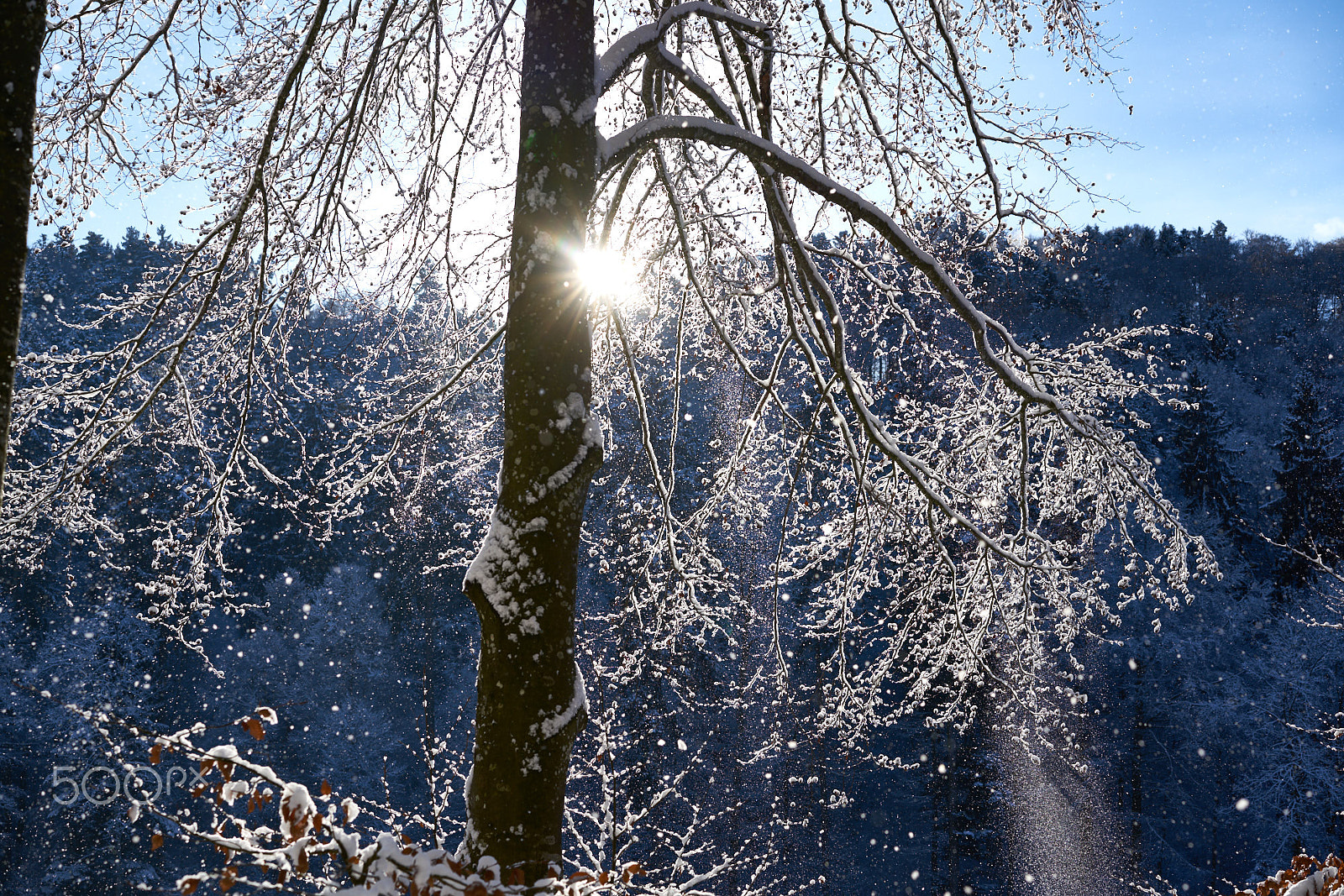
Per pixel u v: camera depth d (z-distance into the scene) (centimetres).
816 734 746
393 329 695
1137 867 2172
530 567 376
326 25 568
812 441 675
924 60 598
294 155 605
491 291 687
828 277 715
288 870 283
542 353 391
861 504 651
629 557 727
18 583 1988
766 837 1519
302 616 2847
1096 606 682
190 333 561
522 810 363
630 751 1292
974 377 714
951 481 696
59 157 573
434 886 292
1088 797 2148
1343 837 2170
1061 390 655
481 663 382
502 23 596
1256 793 2328
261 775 290
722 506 731
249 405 617
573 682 382
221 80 579
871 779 2570
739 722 1431
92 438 589
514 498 385
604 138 437
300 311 642
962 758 2123
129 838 2089
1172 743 2620
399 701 2847
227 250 518
